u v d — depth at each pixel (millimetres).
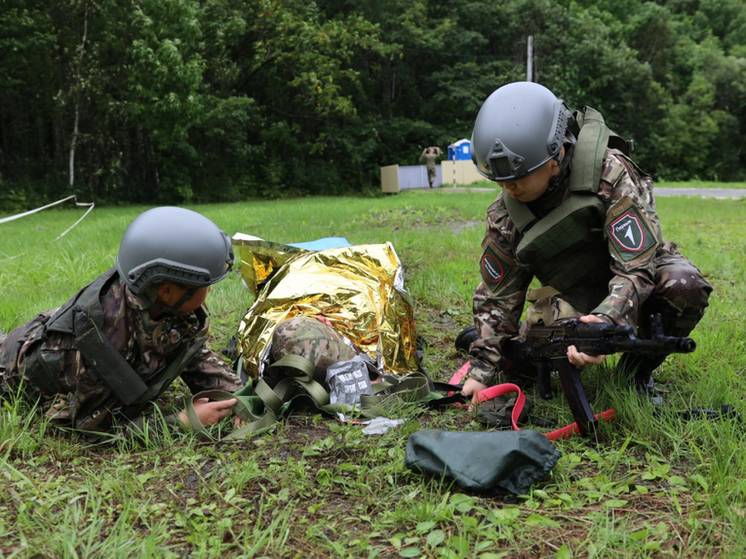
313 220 14977
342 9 41812
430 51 44312
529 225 3242
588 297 3412
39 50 25312
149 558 2162
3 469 2820
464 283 6816
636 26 57438
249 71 34656
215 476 2742
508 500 2557
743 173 56844
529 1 48562
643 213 3051
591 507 2504
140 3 25969
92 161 28641
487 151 2988
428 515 2410
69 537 2277
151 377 3143
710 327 4902
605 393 3402
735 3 75375
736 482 2551
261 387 3309
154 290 2941
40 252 9031
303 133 38094
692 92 55344
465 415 3463
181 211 3010
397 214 16219
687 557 2156
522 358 3393
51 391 3203
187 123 27250
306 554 2256
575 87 48375
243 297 6066
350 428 3160
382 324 3898
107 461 2975
